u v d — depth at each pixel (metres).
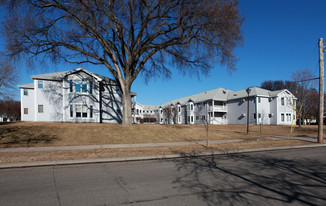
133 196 4.68
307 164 8.26
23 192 4.91
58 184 5.54
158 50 18.73
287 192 5.02
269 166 7.88
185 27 15.58
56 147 11.73
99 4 14.69
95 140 14.30
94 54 19.12
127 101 19.42
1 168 7.35
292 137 18.69
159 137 16.36
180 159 9.37
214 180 5.99
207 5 14.34
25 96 32.91
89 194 4.79
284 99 38.34
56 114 27.28
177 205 4.19
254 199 4.55
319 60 14.78
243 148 12.03
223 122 45.06
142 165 8.02
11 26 15.43
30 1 14.96
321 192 5.04
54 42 17.39
